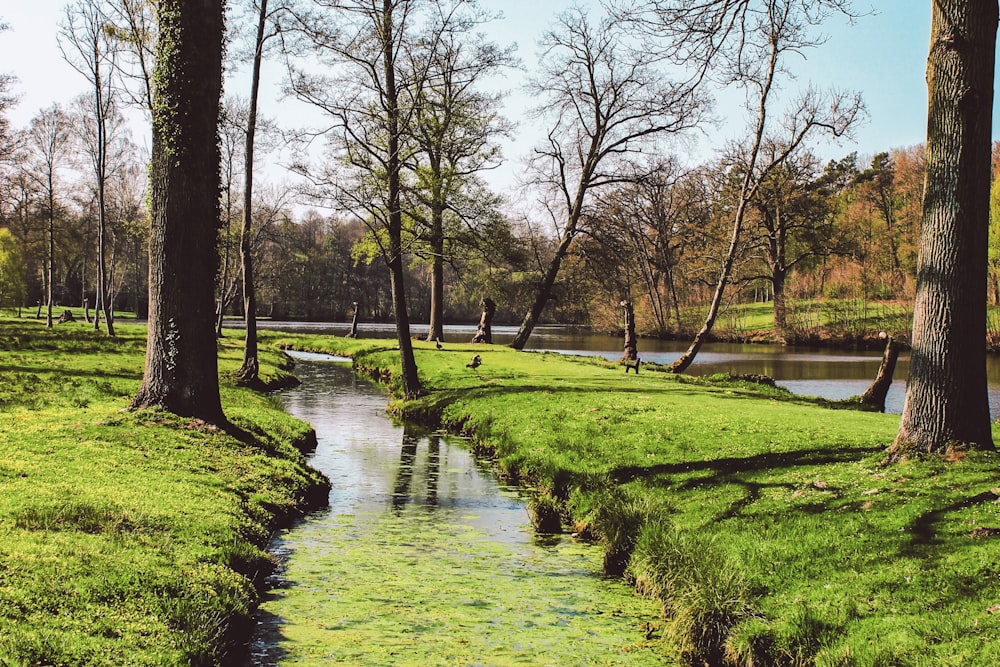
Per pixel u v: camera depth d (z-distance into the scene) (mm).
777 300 72562
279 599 8570
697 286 83938
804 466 11898
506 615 8516
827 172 77000
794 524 9336
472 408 22391
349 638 7637
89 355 27953
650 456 14172
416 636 7789
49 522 7902
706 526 10156
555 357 39562
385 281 115125
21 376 19391
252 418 16984
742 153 40156
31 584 6402
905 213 79062
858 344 66688
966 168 10359
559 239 49188
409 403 25266
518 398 22219
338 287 113000
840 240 71750
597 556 10898
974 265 10453
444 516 12789
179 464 11609
